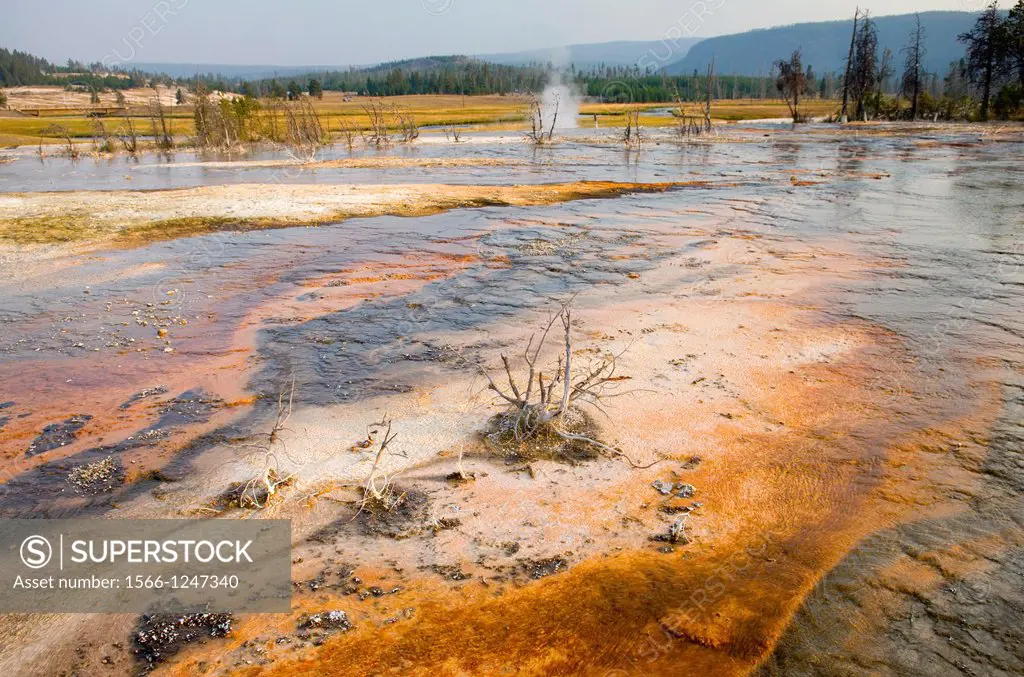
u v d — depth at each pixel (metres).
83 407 7.53
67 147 40.88
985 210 18.19
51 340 9.51
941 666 3.97
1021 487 5.74
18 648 4.21
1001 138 39.09
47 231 15.88
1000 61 51.81
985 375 8.01
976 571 4.74
